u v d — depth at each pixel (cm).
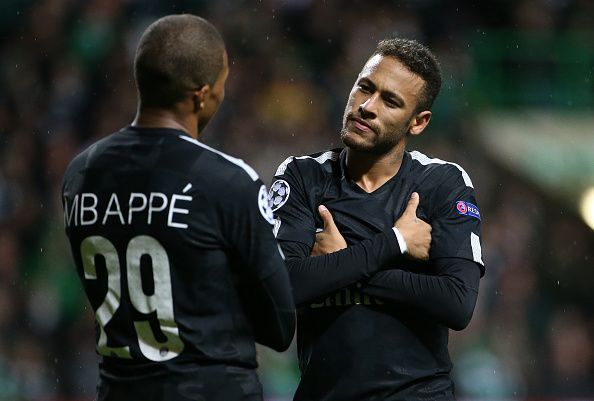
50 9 4197
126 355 993
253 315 1021
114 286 998
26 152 3909
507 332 3566
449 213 1158
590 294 4016
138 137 1017
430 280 1116
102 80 4034
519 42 4481
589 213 4153
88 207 1011
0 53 4178
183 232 975
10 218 3706
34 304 3409
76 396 3228
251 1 4181
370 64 1170
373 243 1126
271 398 2977
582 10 4600
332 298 1155
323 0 4200
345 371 1141
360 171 1189
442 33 4288
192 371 977
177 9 4141
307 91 4053
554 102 4497
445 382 1165
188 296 979
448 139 4188
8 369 3200
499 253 3859
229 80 3984
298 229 1167
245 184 991
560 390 3491
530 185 4200
